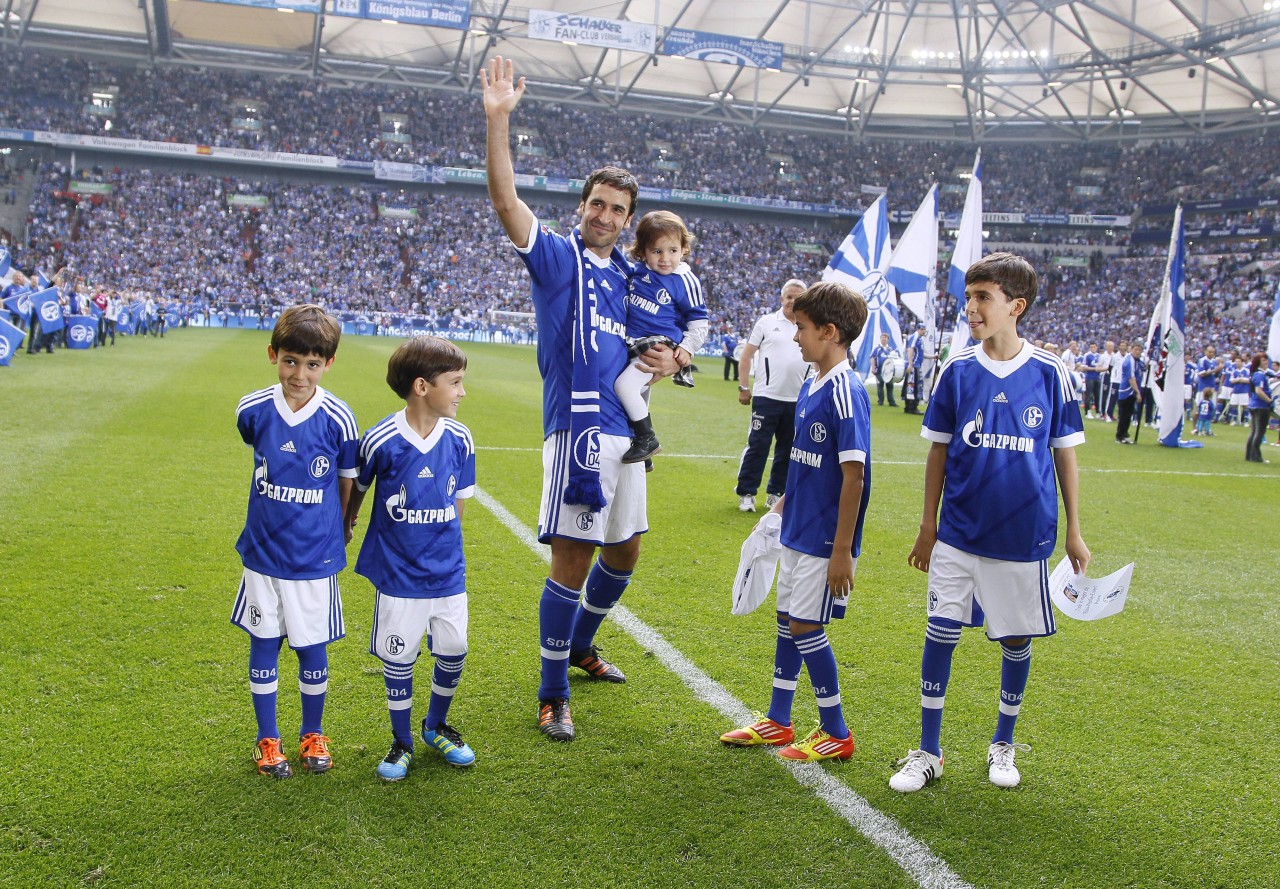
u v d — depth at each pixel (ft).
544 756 10.68
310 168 150.30
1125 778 10.76
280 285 140.56
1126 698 13.25
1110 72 145.18
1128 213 161.89
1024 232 168.45
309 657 10.12
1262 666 14.82
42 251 132.16
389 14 124.57
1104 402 70.13
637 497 12.30
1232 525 26.81
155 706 11.32
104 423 32.68
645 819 9.38
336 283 143.84
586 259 11.62
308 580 10.04
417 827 9.04
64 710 11.05
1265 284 140.87
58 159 144.77
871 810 9.77
